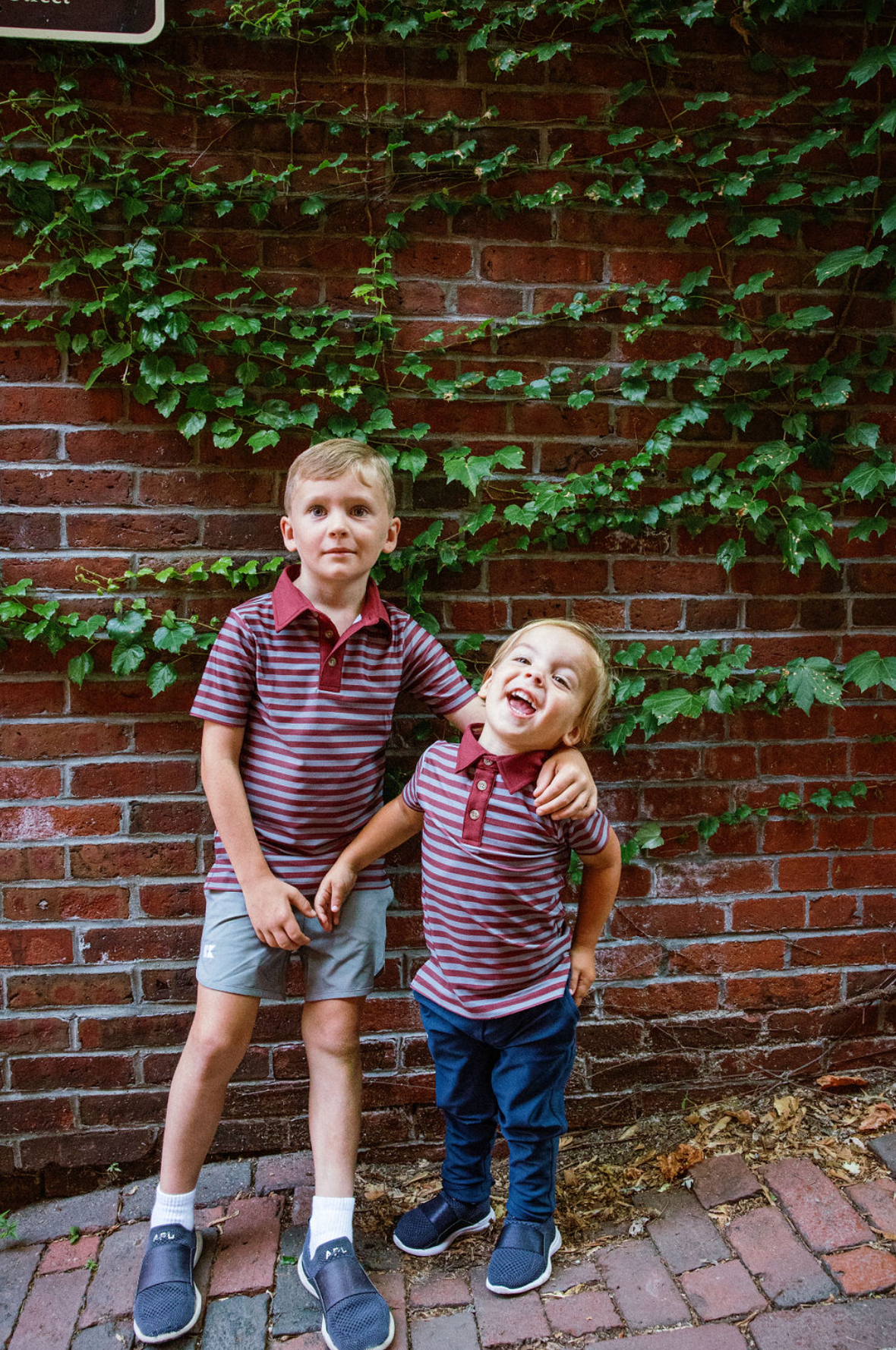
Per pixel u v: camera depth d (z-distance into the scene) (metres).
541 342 1.94
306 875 1.65
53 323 1.81
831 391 1.95
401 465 1.83
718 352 1.98
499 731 1.54
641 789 2.02
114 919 1.90
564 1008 1.58
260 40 1.82
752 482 1.99
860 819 2.08
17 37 1.72
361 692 1.63
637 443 1.97
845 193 1.91
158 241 1.82
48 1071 1.89
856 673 1.96
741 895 2.05
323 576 1.58
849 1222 1.66
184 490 1.86
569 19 1.89
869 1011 2.09
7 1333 1.53
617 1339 1.47
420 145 1.88
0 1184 1.89
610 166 1.91
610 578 1.98
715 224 1.96
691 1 1.88
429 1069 1.96
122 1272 1.66
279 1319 1.51
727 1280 1.56
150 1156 1.91
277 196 1.85
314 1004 1.66
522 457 1.94
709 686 2.03
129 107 1.80
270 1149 1.92
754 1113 1.99
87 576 1.85
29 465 1.83
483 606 1.96
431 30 1.86
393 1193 1.85
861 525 1.99
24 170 1.72
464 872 1.53
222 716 1.58
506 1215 1.73
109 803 1.88
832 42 1.95
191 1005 1.91
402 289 1.90
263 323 1.85
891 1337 1.44
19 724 1.86
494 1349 1.46
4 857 1.87
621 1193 1.80
